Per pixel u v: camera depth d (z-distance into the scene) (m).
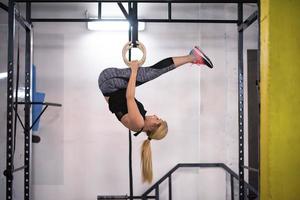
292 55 1.38
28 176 2.29
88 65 2.97
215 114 2.96
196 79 2.97
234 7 2.97
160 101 2.96
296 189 1.36
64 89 2.95
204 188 2.93
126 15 2.33
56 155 2.93
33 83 2.90
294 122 1.37
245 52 3.00
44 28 2.96
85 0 1.95
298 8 1.39
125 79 1.68
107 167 2.94
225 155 2.95
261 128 1.46
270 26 1.39
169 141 2.95
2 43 2.91
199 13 2.99
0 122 2.84
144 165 1.73
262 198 1.44
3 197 2.80
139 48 1.76
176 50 2.97
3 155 2.83
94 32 2.97
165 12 2.96
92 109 2.95
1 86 2.87
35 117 2.90
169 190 2.83
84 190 2.93
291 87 1.38
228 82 2.97
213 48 2.98
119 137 2.95
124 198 2.80
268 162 1.38
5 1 2.89
